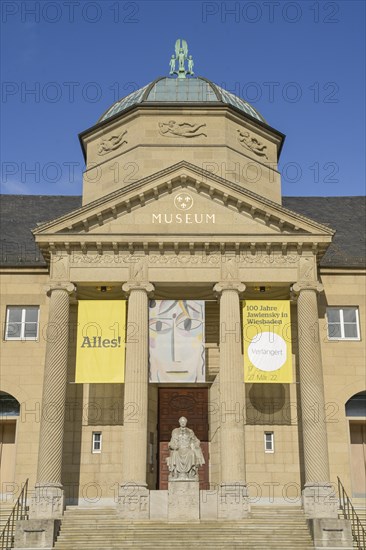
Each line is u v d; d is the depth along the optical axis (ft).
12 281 116.37
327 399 111.14
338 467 107.65
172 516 93.04
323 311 114.83
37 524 84.99
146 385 101.09
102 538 86.79
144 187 107.96
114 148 128.36
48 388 100.17
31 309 115.96
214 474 110.52
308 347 103.04
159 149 124.77
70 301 111.34
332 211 143.84
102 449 109.81
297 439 110.42
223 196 108.37
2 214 138.72
